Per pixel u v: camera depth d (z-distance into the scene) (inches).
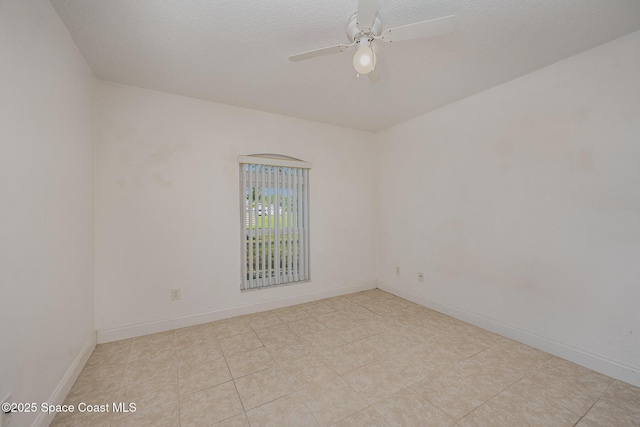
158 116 98.1
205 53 74.8
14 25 44.6
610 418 56.2
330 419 56.5
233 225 112.2
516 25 64.2
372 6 46.2
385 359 79.6
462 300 108.4
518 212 90.2
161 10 57.8
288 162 125.6
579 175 76.5
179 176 101.7
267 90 98.3
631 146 67.6
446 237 115.0
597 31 66.6
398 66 82.8
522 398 62.6
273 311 119.0
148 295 96.3
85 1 55.2
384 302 130.9
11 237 43.8
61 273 61.9
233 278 112.3
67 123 65.4
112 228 90.4
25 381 47.2
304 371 73.7
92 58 76.5
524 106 88.4
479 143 101.8
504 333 94.0
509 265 92.8
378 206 154.3
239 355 82.1
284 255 126.6
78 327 72.4
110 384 68.0
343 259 143.8
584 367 74.8
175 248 100.8
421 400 62.1
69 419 56.5
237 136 113.7
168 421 56.1
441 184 117.0
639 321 66.6
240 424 55.2
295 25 63.3
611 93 70.6
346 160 144.9
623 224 69.0
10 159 43.7
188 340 91.6
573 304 77.8
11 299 43.6
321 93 101.3
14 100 44.7
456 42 70.7
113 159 90.6
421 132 126.3
